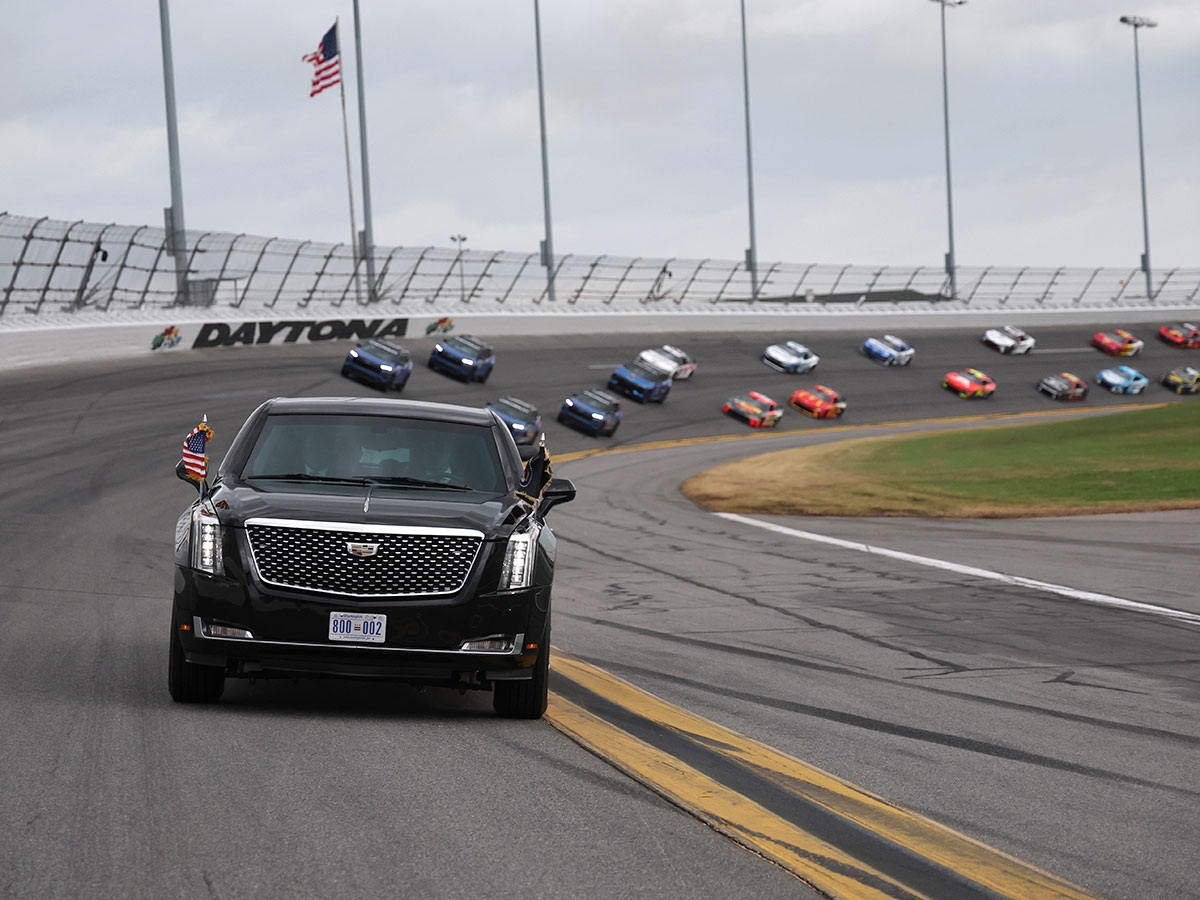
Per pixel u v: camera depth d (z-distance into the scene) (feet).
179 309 482.69
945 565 158.10
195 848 42.88
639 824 48.19
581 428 446.60
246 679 72.43
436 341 562.25
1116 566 154.40
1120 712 75.82
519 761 57.62
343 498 67.62
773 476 308.81
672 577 148.15
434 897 39.11
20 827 44.32
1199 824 52.24
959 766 61.00
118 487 223.92
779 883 41.91
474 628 64.59
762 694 79.05
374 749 58.39
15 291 412.98
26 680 71.97
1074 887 43.52
